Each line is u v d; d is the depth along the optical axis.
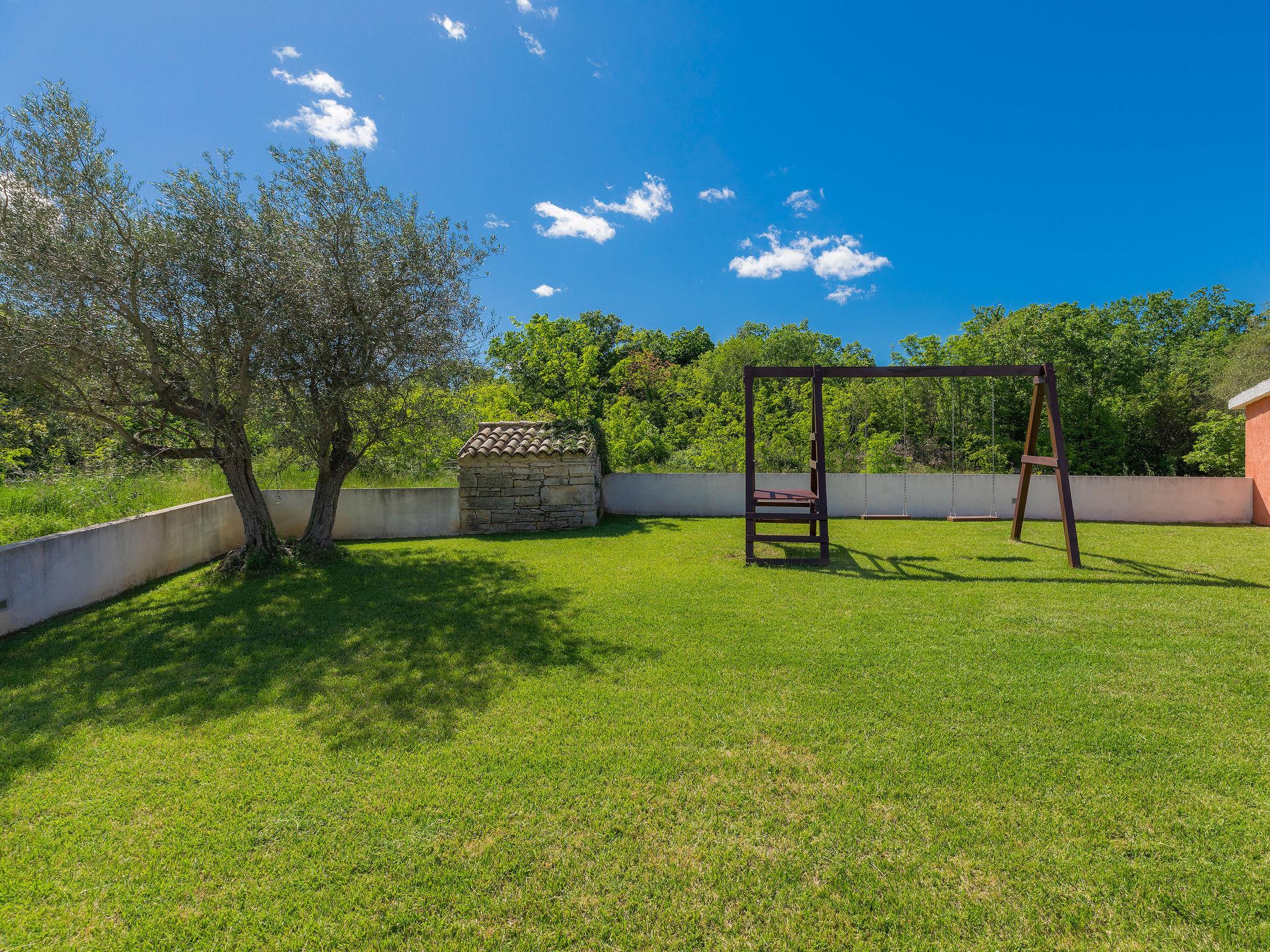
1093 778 3.26
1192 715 3.94
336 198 8.38
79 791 3.29
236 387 8.05
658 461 19.89
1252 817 2.92
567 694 4.40
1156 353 29.19
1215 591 7.02
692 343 43.97
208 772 3.46
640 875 2.61
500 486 12.45
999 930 2.30
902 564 8.76
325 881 2.60
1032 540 10.59
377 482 13.41
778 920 2.37
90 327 6.73
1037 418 10.09
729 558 9.27
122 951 2.26
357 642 5.61
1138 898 2.44
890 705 4.13
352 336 8.25
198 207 7.20
